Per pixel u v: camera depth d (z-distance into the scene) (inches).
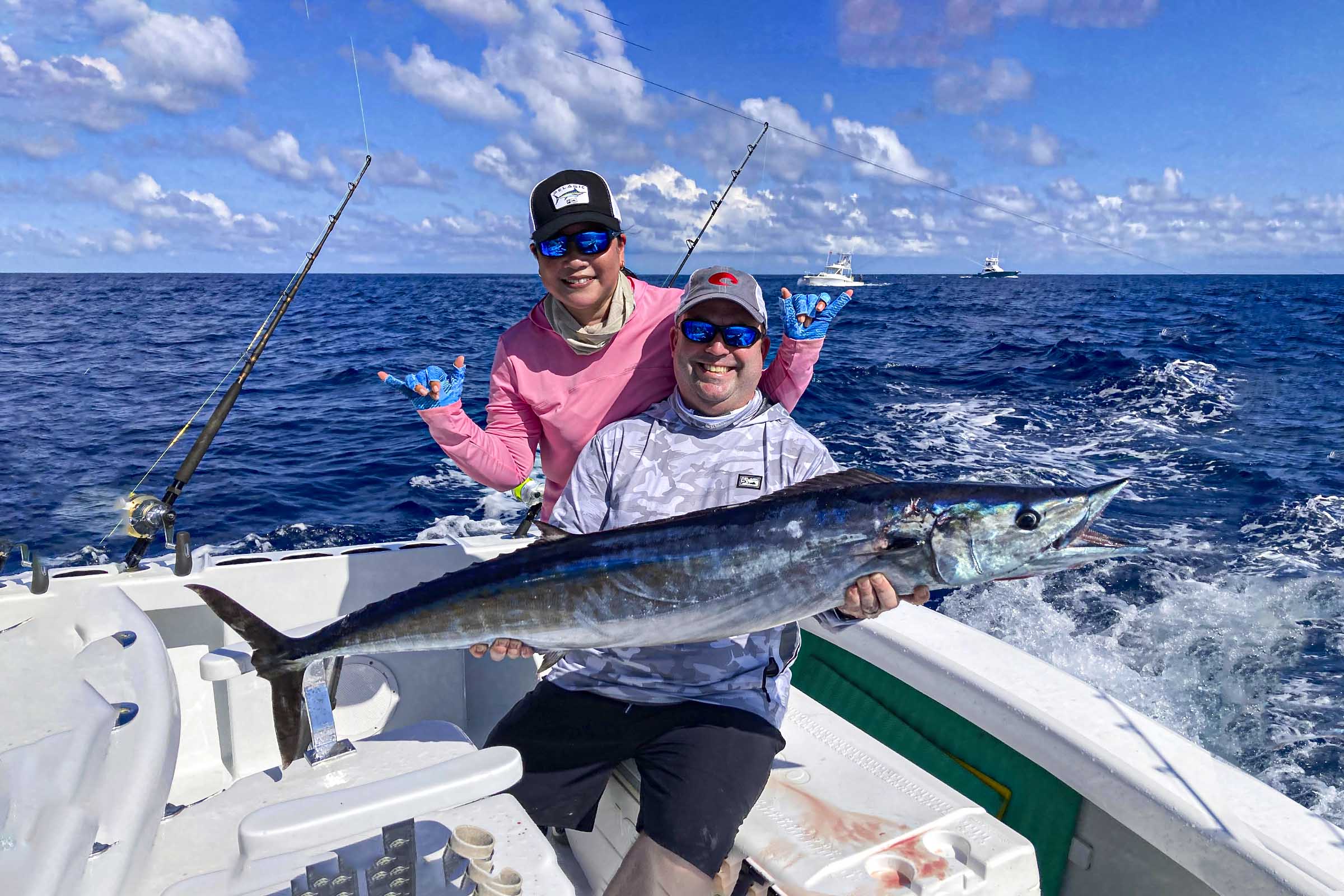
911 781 89.6
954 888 74.5
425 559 129.0
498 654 88.5
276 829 62.0
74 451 437.4
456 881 61.5
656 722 89.5
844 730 99.9
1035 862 78.6
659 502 97.3
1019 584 256.8
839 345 895.1
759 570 83.7
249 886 59.0
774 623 84.6
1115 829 86.0
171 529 119.3
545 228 103.3
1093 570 268.4
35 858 53.2
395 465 404.8
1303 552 288.2
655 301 115.3
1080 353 755.4
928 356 785.6
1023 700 94.3
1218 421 500.4
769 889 75.9
